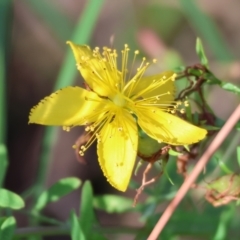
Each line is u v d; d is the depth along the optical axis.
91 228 0.20
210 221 0.21
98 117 0.19
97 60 0.19
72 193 0.26
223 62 0.24
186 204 0.21
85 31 0.23
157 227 0.19
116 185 0.19
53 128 0.23
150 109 0.19
